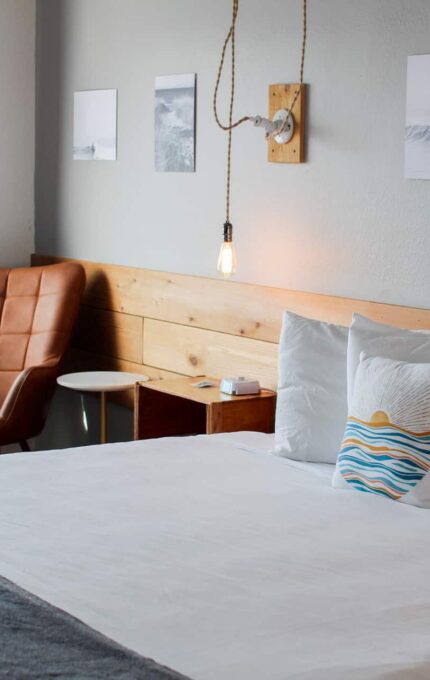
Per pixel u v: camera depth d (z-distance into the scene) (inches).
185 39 161.8
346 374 122.2
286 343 126.7
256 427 144.1
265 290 148.6
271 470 117.6
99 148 183.0
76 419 197.2
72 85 189.0
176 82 163.9
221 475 114.8
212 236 159.9
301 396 123.0
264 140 148.6
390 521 98.8
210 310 159.0
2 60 194.5
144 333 174.4
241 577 83.5
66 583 81.7
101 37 180.5
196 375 163.2
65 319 176.7
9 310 181.5
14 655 66.7
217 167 157.8
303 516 100.0
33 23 197.5
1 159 197.2
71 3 187.5
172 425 158.9
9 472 114.0
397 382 106.5
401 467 103.9
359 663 67.9
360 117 133.8
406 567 86.6
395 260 131.1
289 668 66.8
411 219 128.5
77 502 103.3
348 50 134.6
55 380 174.6
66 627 71.3
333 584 82.4
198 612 76.3
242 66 151.3
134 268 175.8
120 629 73.1
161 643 70.8
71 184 191.8
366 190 134.1
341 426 119.9
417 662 68.5
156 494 106.8
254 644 70.8
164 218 169.5
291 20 142.5
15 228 201.0
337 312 137.7
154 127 169.8
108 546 90.5
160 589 80.7
